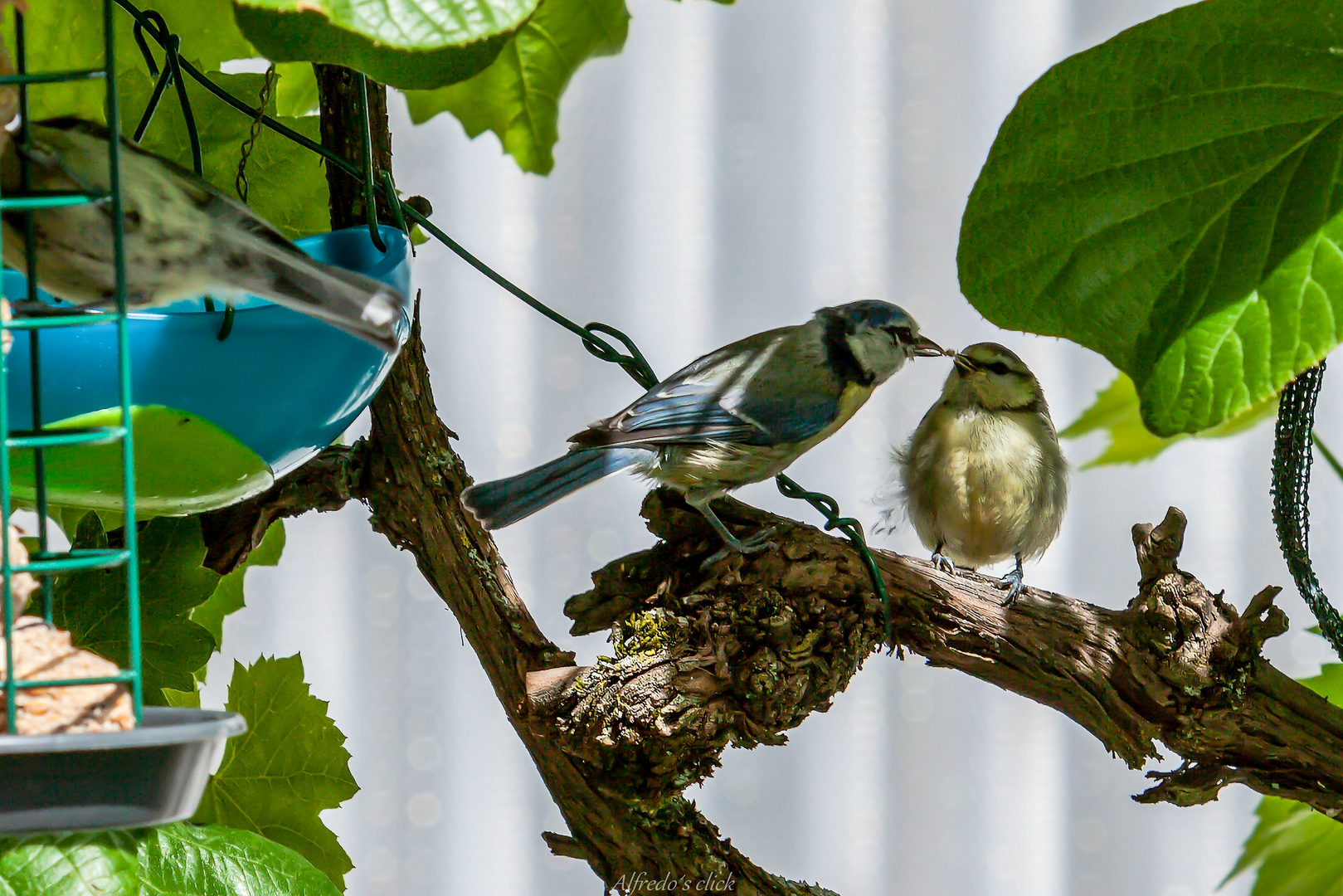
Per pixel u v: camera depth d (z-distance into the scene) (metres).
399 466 6.06
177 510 4.89
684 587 5.70
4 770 3.39
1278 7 4.98
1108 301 5.00
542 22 7.97
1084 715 5.91
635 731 5.38
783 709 5.46
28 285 4.89
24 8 4.71
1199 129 4.96
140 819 3.58
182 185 4.88
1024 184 5.18
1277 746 5.76
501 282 6.35
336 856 6.01
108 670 4.12
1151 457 8.20
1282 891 6.64
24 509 4.73
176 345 4.47
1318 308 4.66
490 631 5.93
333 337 4.73
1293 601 10.08
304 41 3.97
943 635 5.86
